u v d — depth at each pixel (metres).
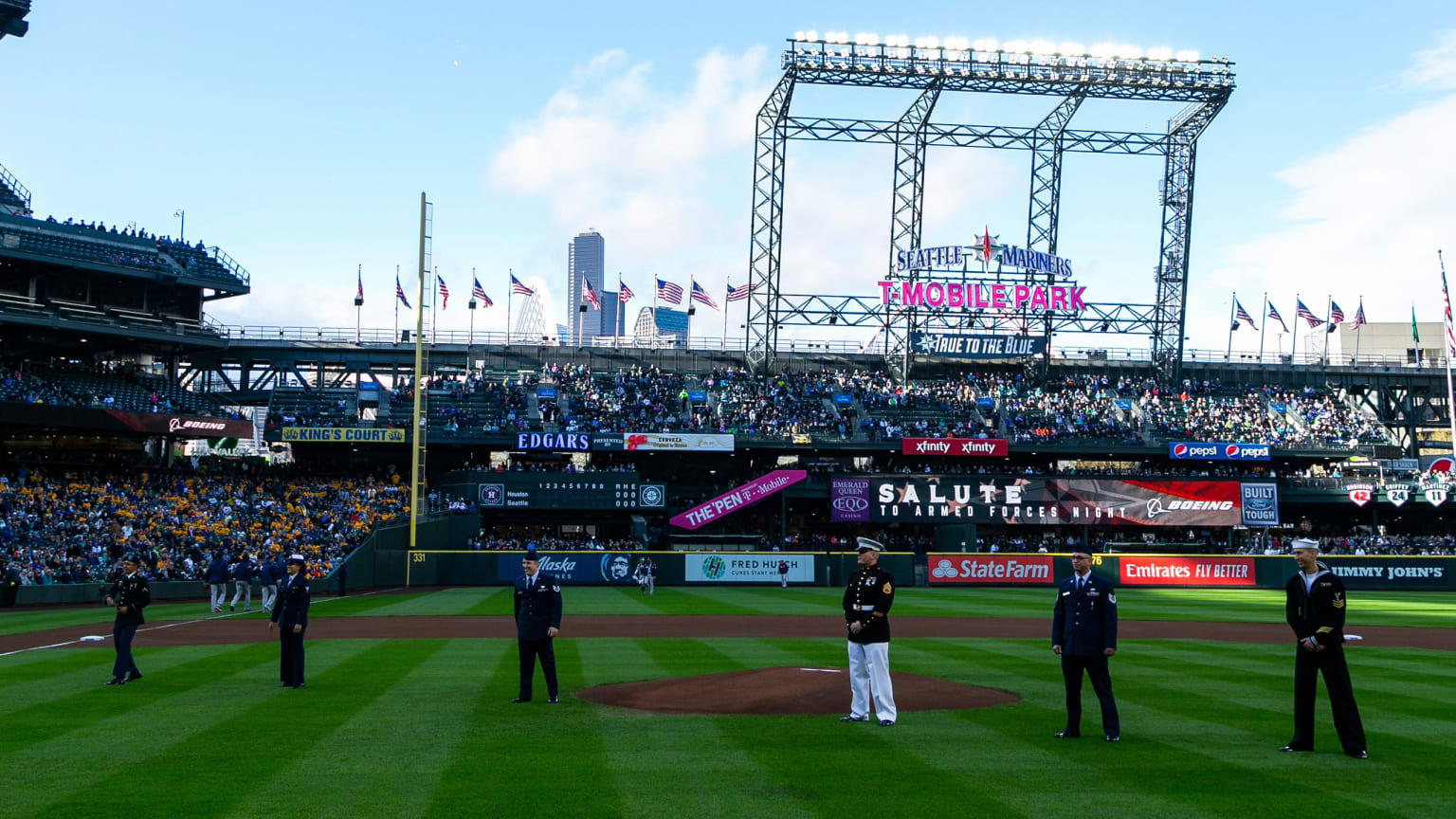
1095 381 87.06
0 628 30.53
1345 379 89.75
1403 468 79.81
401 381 81.94
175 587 46.69
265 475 71.81
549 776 11.35
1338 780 11.43
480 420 75.69
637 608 42.75
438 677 19.53
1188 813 10.11
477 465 78.12
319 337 79.56
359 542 59.81
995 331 82.00
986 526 78.31
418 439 61.97
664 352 85.56
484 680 19.16
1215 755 12.70
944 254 80.62
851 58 77.62
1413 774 11.75
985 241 80.50
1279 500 76.62
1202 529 78.81
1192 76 79.62
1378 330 100.56
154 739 13.26
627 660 23.02
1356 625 36.34
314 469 75.31
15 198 66.12
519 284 83.94
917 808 10.23
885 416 80.00
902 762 12.16
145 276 66.56
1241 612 42.22
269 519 62.50
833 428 78.00
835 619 36.53
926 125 80.56
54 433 65.56
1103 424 79.94
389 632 29.75
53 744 12.95
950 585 63.53
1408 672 21.84
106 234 67.25
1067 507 74.19
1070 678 13.83
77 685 18.16
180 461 72.25
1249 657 24.44
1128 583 63.72
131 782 11.02
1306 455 78.12
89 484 60.38
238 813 9.87
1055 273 82.06
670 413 78.19
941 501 73.62
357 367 80.88
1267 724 14.85
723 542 72.75
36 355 67.44
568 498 72.19
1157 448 77.56
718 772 11.62
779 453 80.25
